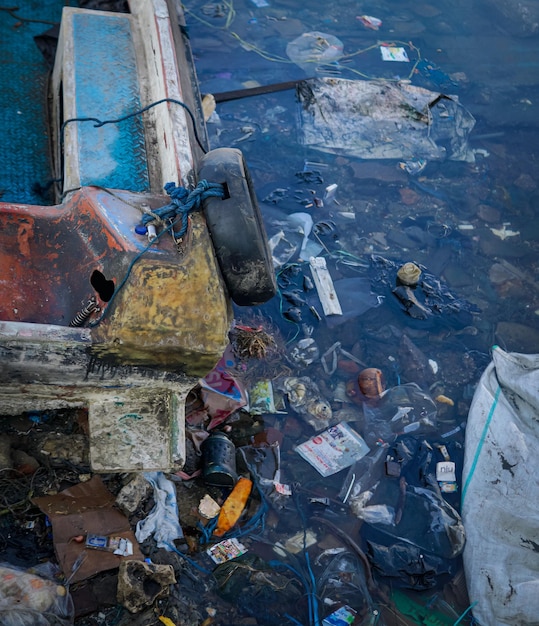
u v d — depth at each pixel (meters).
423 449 3.29
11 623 2.44
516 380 3.40
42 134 3.68
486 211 4.34
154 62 3.36
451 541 3.04
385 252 4.04
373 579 2.96
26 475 2.79
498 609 2.90
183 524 2.94
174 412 2.87
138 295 2.61
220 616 2.77
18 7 4.11
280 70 4.86
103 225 2.74
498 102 5.00
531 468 3.14
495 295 3.98
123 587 2.63
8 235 2.85
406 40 5.37
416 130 4.57
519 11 5.67
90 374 2.72
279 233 3.92
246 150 4.36
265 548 2.96
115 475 2.87
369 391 3.42
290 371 3.48
